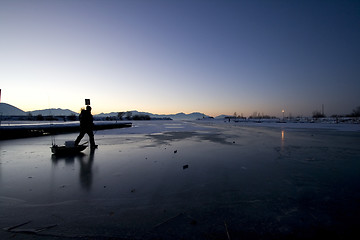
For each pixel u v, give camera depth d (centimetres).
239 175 374
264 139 1012
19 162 486
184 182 332
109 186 312
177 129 1967
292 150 664
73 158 534
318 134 1326
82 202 252
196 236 177
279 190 294
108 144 825
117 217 213
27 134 1148
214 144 821
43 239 173
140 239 173
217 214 219
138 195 276
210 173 387
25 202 252
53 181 338
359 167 433
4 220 206
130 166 444
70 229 190
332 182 331
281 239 172
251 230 187
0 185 317
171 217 213
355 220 205
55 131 1362
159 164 464
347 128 2042
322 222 201
